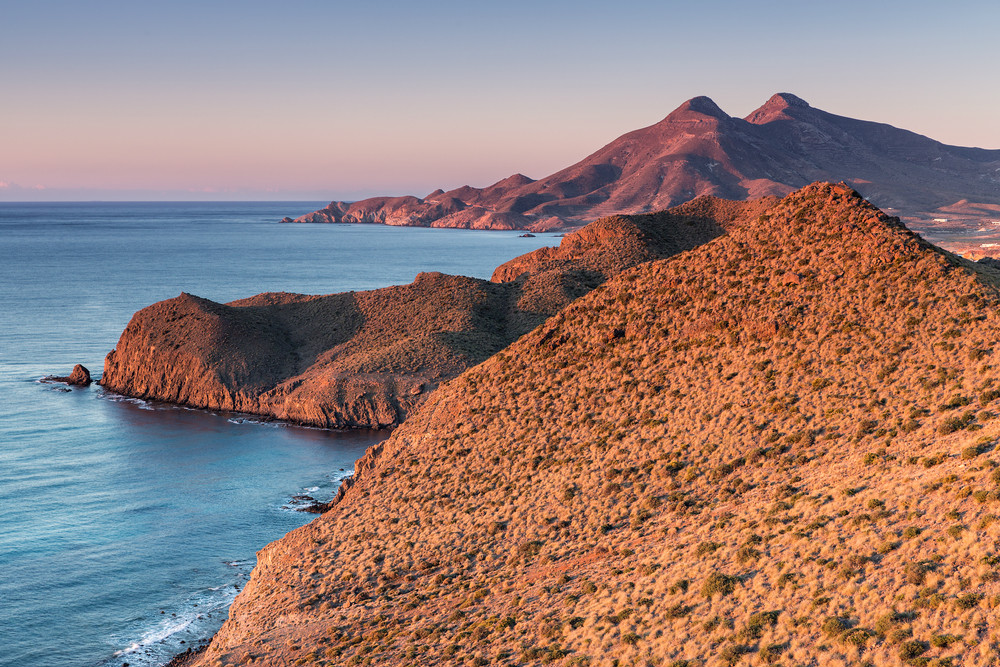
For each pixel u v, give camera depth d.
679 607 27.70
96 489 82.38
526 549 41.03
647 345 59.97
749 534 31.83
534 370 64.12
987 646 19.00
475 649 31.22
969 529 24.44
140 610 57.00
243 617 45.69
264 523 74.38
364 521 52.94
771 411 45.19
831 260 57.97
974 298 47.50
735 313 57.44
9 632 53.47
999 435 31.14
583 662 26.58
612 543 38.22
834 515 30.23
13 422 108.19
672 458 44.97
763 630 24.11
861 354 46.94
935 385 40.97
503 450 54.75
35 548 67.00
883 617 22.00
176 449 98.00
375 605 40.31
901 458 34.19
